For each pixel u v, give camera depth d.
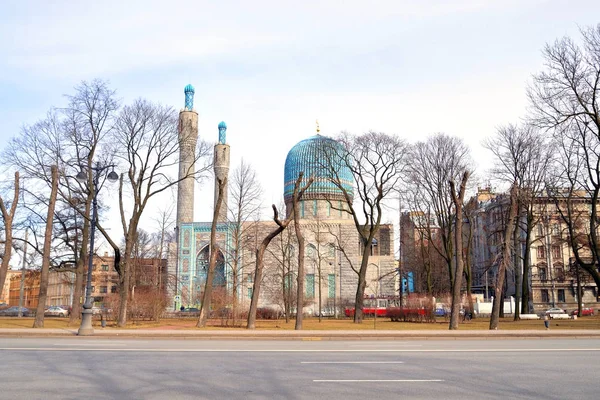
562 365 14.70
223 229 77.56
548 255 73.00
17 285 124.56
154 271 62.69
